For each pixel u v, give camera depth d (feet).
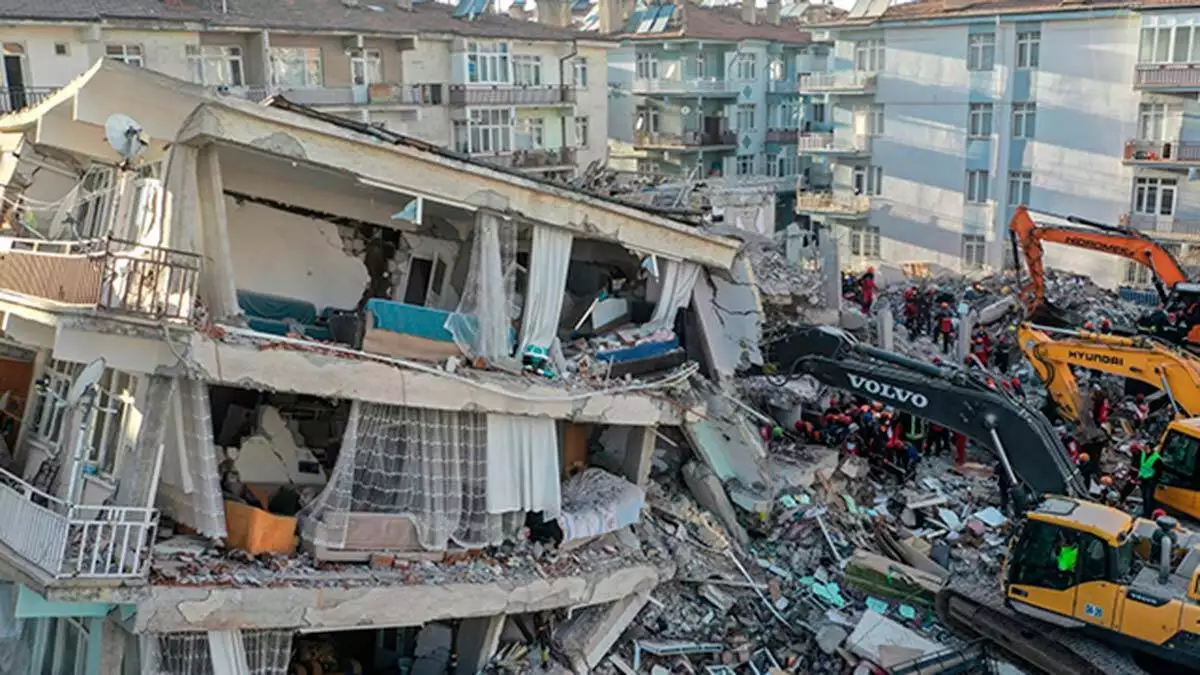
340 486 58.70
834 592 73.97
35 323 57.82
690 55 221.87
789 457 86.22
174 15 135.13
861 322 110.22
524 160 182.39
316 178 63.82
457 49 170.40
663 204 106.32
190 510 56.75
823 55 243.81
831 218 194.18
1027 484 72.95
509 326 67.15
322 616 55.11
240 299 65.46
